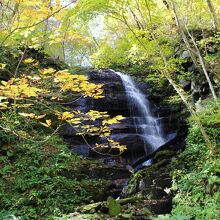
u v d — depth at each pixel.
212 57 9.39
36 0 3.88
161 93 14.41
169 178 7.89
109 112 13.45
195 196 6.33
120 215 6.16
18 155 9.27
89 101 12.93
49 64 14.05
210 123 8.40
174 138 11.32
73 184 8.38
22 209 7.13
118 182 9.49
